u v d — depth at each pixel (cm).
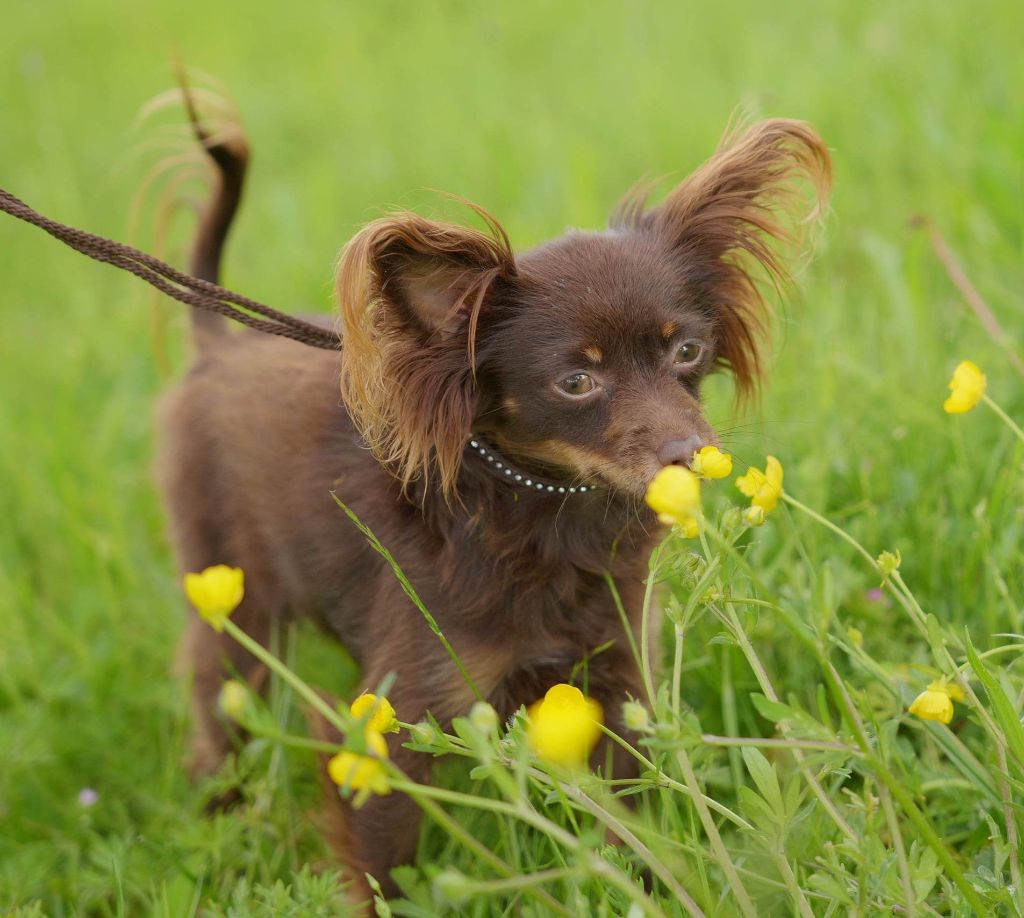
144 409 554
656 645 311
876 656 319
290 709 357
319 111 927
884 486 366
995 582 301
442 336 281
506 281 283
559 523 285
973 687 299
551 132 724
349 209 730
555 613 287
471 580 281
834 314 431
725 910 221
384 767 171
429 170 741
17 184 892
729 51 840
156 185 862
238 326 405
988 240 500
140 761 371
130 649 414
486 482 285
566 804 192
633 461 269
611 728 306
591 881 239
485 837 295
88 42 1252
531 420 283
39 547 477
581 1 1078
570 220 564
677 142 698
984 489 348
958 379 240
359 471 302
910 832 262
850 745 189
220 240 393
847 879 220
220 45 1137
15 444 526
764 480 220
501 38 999
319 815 306
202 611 176
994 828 234
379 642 296
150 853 317
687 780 206
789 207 314
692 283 305
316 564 319
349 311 250
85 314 640
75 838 341
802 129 302
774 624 322
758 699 183
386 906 205
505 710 293
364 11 1184
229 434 346
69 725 383
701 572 219
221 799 353
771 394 402
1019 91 618
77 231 283
